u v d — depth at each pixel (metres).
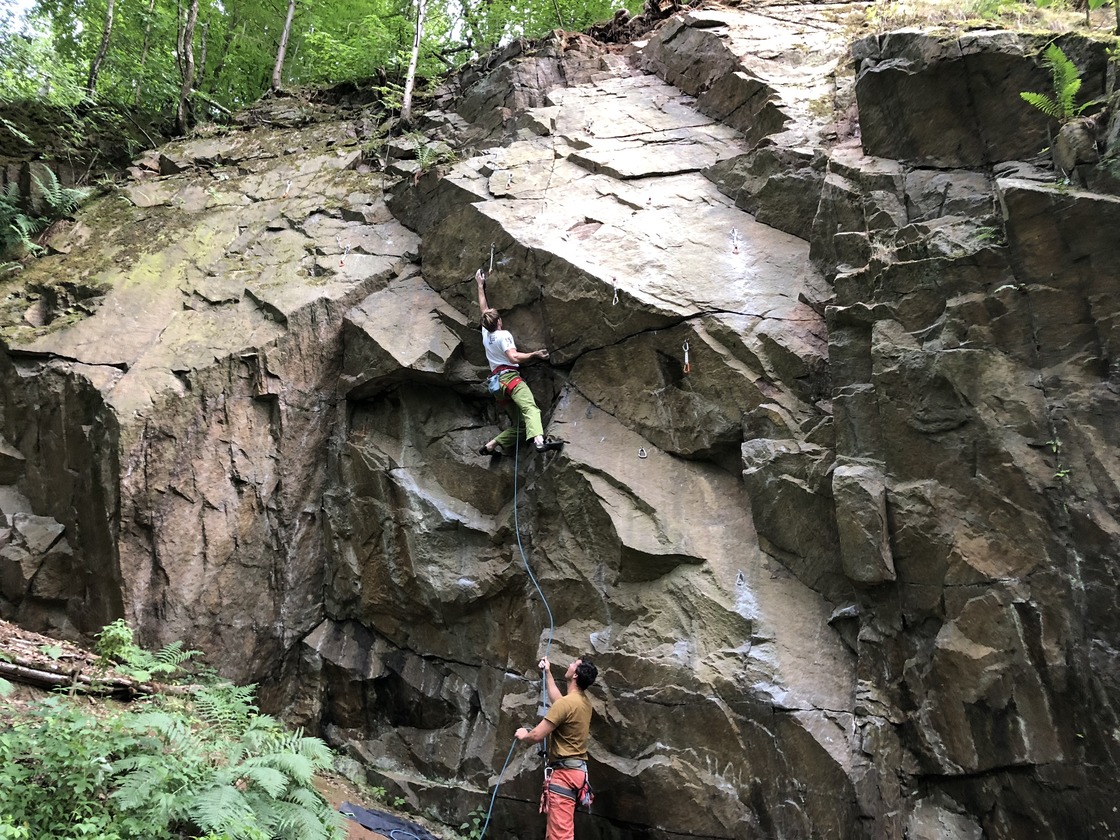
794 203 6.44
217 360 6.95
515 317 6.73
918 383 4.66
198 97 12.37
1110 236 4.15
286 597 6.84
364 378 7.06
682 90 8.61
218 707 5.52
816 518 5.04
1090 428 4.09
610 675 5.17
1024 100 5.07
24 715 4.70
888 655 4.64
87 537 6.62
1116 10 4.85
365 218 8.32
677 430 5.77
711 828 4.66
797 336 5.56
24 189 9.48
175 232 8.43
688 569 5.23
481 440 6.70
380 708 6.58
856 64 6.05
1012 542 4.22
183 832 4.18
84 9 13.07
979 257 4.57
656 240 6.56
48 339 7.20
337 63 11.55
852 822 4.33
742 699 4.73
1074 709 3.93
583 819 5.11
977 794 4.24
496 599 6.15
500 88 9.10
